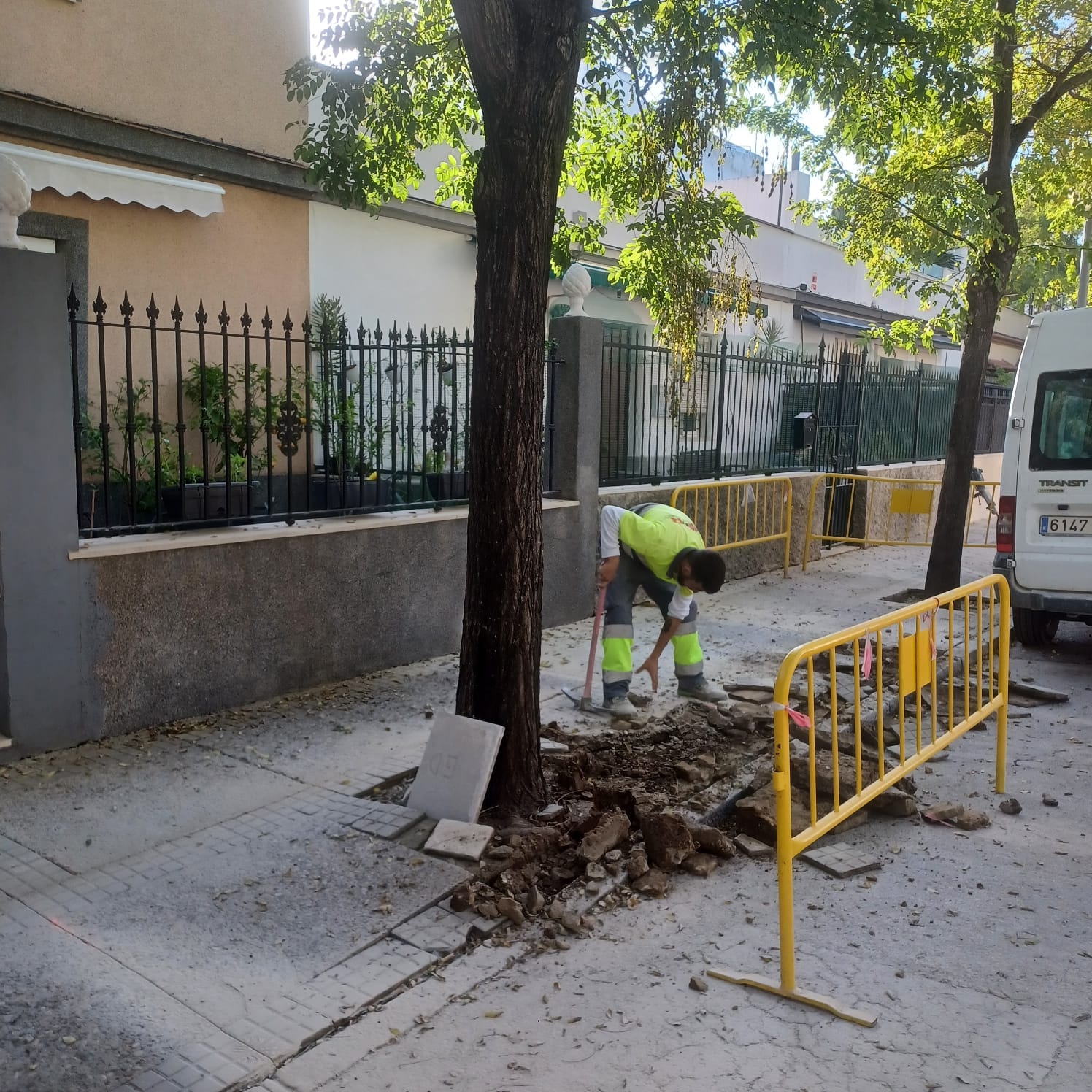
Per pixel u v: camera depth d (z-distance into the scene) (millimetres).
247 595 5445
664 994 3014
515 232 3914
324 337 6238
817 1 4934
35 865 3600
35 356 4383
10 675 4488
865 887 3791
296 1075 2588
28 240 7270
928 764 5238
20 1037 2637
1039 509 7578
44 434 4465
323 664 5918
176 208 7598
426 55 5633
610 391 9039
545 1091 2551
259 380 7047
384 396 8953
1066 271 13430
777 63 5371
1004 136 8922
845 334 17859
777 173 8031
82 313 7543
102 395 4871
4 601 4418
